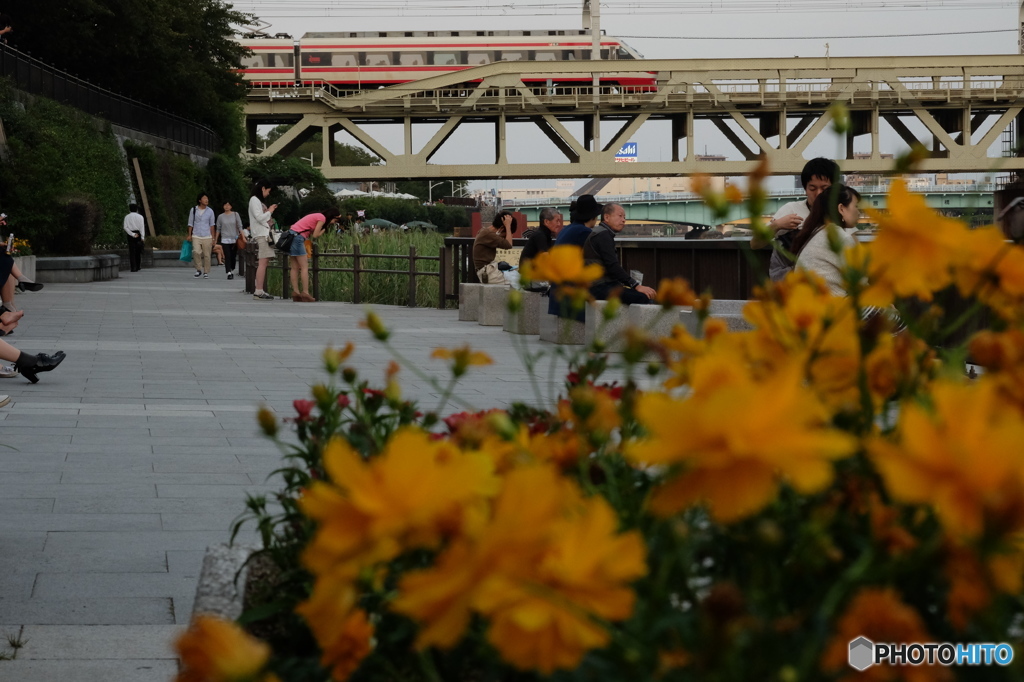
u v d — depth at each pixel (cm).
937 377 156
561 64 8438
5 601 433
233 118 7562
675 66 8512
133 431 802
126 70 5600
